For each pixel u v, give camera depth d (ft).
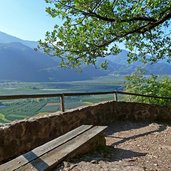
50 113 24.81
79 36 31.96
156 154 19.38
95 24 31.96
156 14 31.53
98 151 17.43
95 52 33.50
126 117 35.60
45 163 11.97
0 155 18.11
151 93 51.83
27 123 20.70
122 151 19.02
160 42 39.11
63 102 25.75
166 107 40.27
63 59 34.30
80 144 14.76
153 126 31.71
